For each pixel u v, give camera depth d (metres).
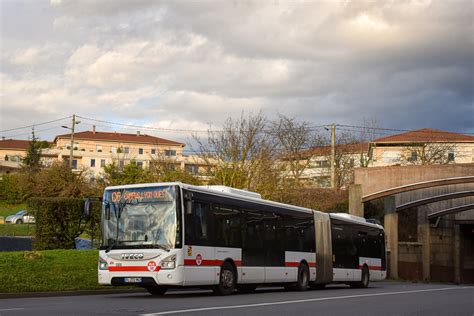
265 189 41.38
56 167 63.53
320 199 54.62
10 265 22.77
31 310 13.98
